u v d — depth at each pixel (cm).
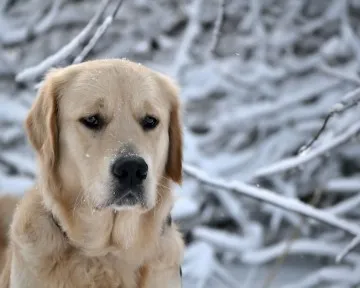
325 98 938
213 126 933
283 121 938
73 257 389
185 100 918
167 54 973
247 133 959
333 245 868
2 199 507
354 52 949
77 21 970
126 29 976
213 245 866
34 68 480
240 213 891
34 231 382
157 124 401
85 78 396
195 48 973
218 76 936
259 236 872
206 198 925
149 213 400
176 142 425
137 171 368
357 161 974
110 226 389
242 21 985
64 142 395
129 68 404
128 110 387
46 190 390
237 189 506
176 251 410
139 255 396
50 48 975
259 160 918
